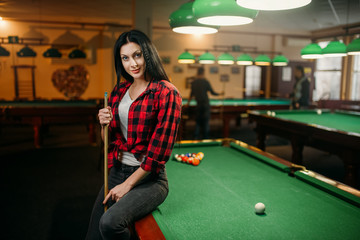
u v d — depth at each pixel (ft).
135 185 4.35
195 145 9.12
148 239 3.54
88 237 4.61
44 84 26.81
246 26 28.76
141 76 4.58
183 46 29.01
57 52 21.18
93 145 18.61
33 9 22.66
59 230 8.15
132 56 4.39
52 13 24.39
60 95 27.32
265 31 30.55
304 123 11.96
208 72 30.17
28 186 11.49
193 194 5.35
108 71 27.66
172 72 28.99
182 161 7.57
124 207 3.91
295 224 4.20
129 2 19.97
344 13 21.88
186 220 4.29
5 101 20.40
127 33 4.40
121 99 4.78
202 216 4.43
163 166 4.32
